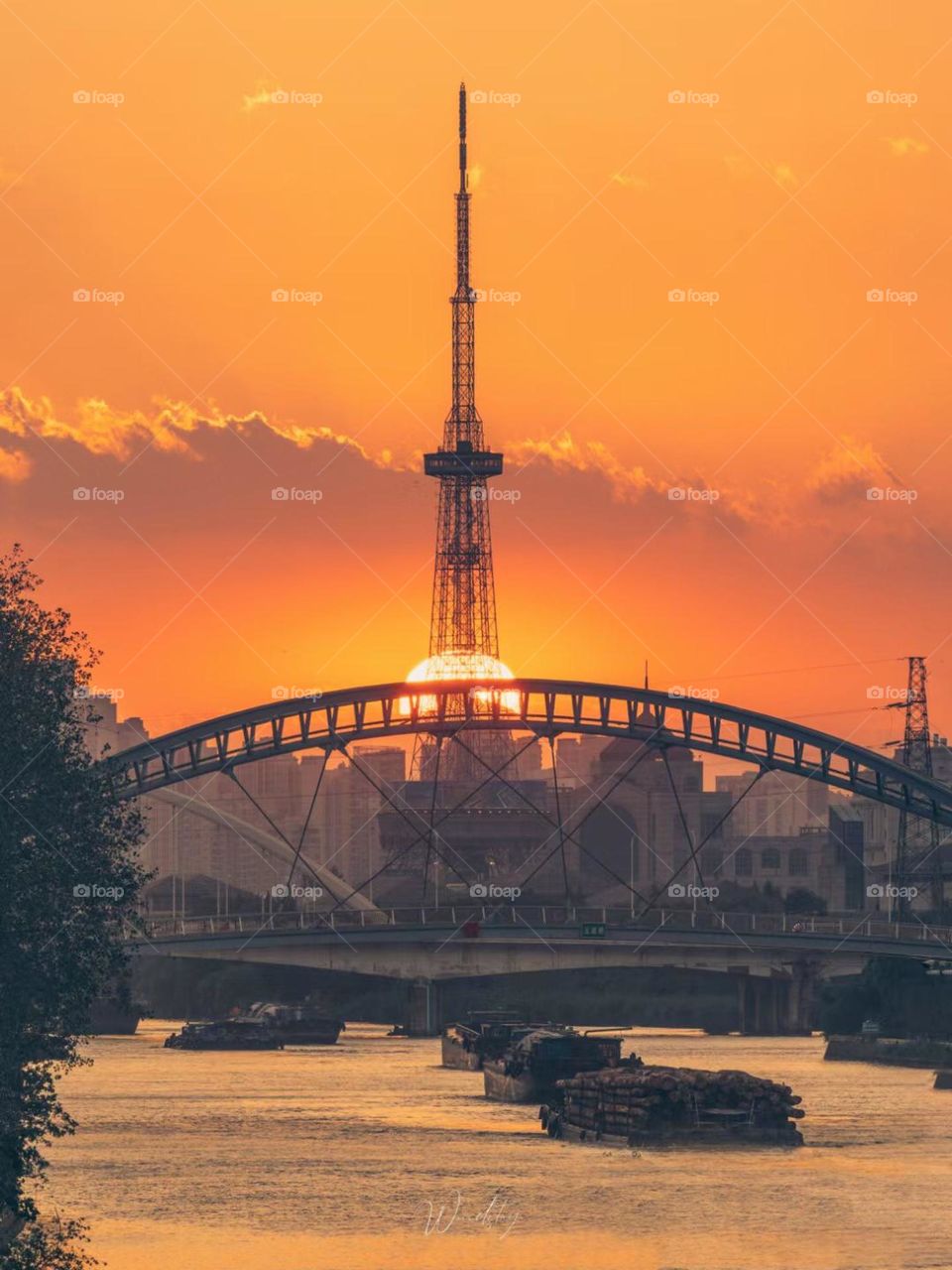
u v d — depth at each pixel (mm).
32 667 189000
